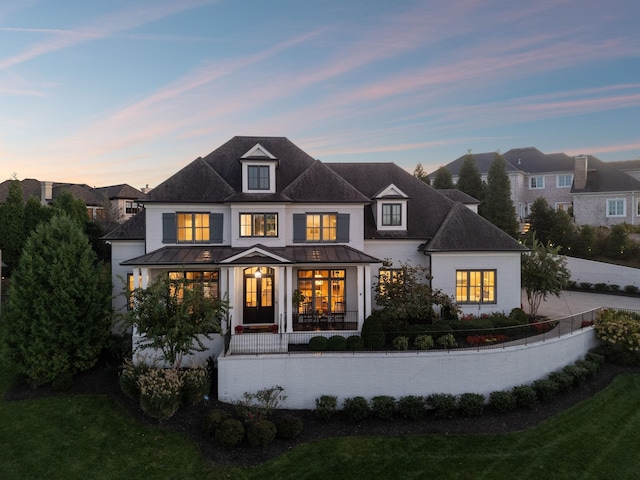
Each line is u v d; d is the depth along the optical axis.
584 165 43.16
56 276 16.31
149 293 14.74
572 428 14.45
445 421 14.82
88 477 11.66
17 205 32.25
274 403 14.98
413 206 23.91
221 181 21.00
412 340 17.64
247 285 20.19
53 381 16.08
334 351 16.58
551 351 17.56
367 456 12.90
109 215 48.59
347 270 20.95
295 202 20.56
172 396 13.95
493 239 21.33
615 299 27.66
